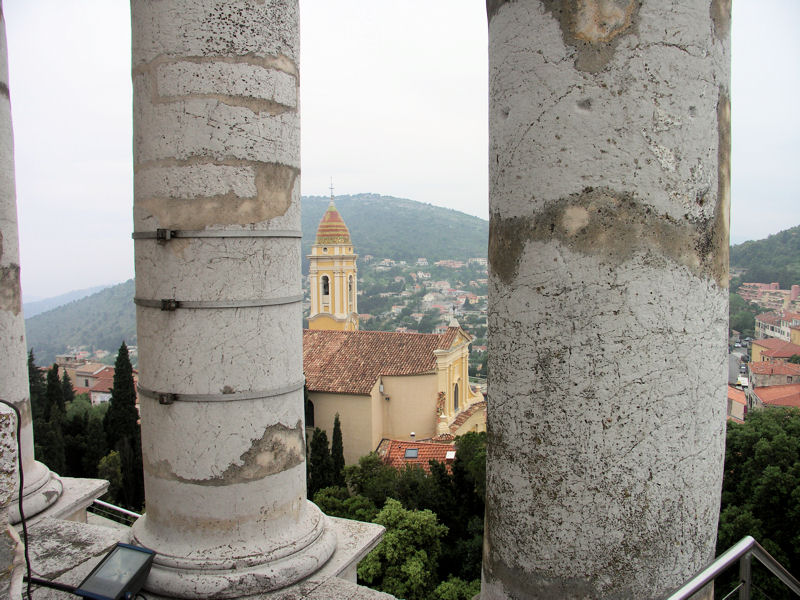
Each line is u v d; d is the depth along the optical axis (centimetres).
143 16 416
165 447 425
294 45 455
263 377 432
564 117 273
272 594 413
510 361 297
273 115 433
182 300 416
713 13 274
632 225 267
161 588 406
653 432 270
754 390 3706
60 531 527
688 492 279
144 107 421
